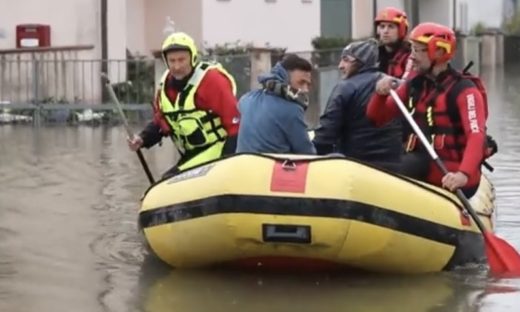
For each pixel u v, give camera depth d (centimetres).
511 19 4791
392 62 1016
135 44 2619
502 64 4309
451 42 854
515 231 986
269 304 726
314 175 768
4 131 1872
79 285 779
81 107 2044
